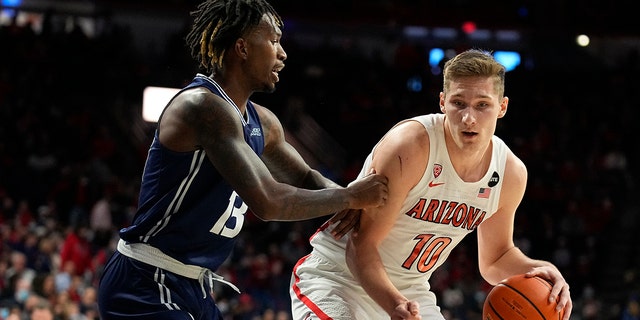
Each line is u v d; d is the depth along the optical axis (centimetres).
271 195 411
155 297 423
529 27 3016
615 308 1925
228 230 441
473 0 3053
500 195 480
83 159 2186
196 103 413
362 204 440
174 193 421
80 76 2531
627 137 2603
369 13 3045
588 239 2144
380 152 455
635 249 2150
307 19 3023
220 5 433
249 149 417
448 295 1755
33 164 2084
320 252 501
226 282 456
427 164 452
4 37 2541
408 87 2878
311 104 2758
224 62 436
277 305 1664
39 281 1109
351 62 2903
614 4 2997
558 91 2831
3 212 1798
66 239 1470
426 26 3050
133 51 2741
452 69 441
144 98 2477
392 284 467
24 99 2333
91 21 2898
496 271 516
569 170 2409
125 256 432
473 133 436
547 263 497
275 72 446
